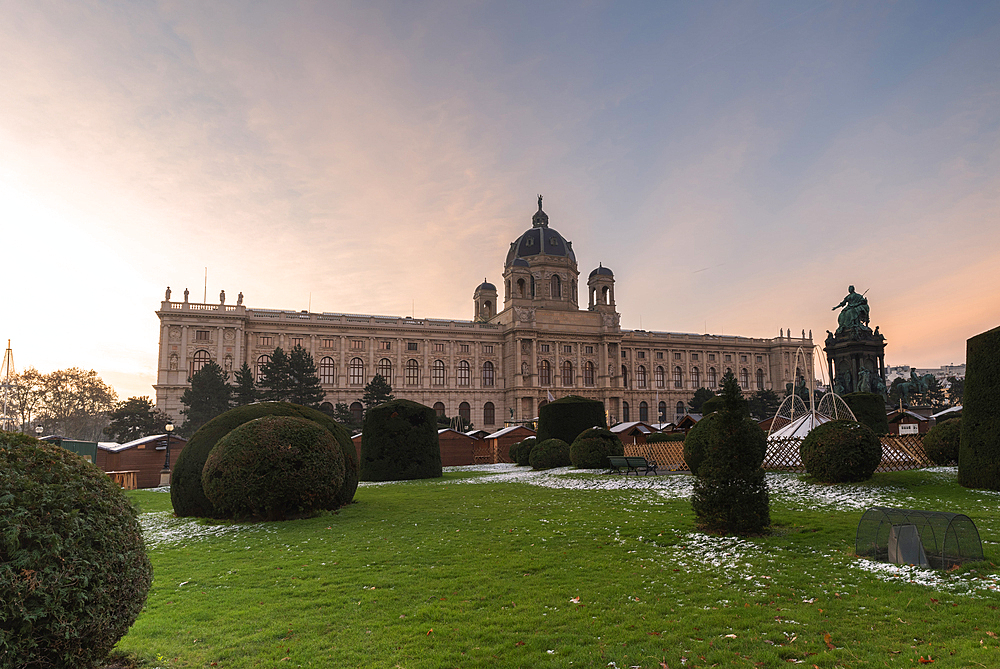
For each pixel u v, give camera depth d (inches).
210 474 896.3
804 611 429.1
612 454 1545.3
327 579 554.6
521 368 5393.7
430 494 1203.2
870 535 566.9
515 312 5403.5
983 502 803.4
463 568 578.2
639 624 412.2
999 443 877.8
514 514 889.5
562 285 6028.5
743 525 671.1
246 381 3969.0
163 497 1425.9
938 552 514.6
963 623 389.1
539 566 576.1
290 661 362.0
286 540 753.0
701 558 594.2
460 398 5319.9
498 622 424.2
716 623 410.6
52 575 274.2
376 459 1673.2
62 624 275.1
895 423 1951.3
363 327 5044.3
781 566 547.5
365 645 385.7
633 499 995.9
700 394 5364.2
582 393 5575.8
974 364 938.7
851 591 471.2
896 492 899.4
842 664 340.8
